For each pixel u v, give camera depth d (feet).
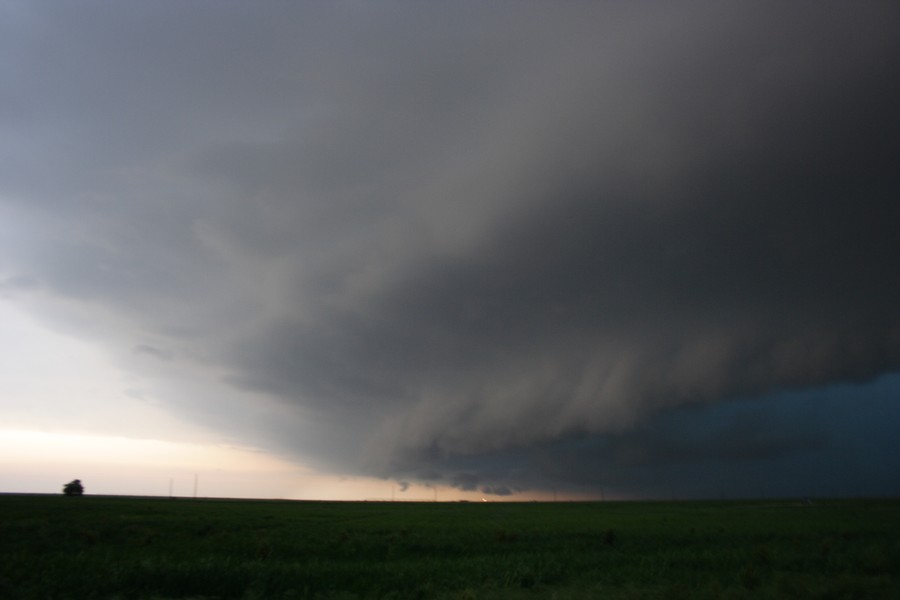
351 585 81.82
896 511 274.16
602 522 211.20
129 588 76.84
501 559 106.63
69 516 178.50
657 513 285.64
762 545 117.29
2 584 74.38
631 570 90.99
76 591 73.87
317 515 250.78
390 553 119.14
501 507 411.13
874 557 92.94
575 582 83.35
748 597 68.39
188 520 182.91
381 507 395.14
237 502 424.46
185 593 76.89
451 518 243.19
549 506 436.76
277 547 120.47
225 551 116.37
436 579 84.74
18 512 184.85
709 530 164.35
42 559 92.07
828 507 329.31
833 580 76.33
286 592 77.20
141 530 149.59
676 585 75.05
